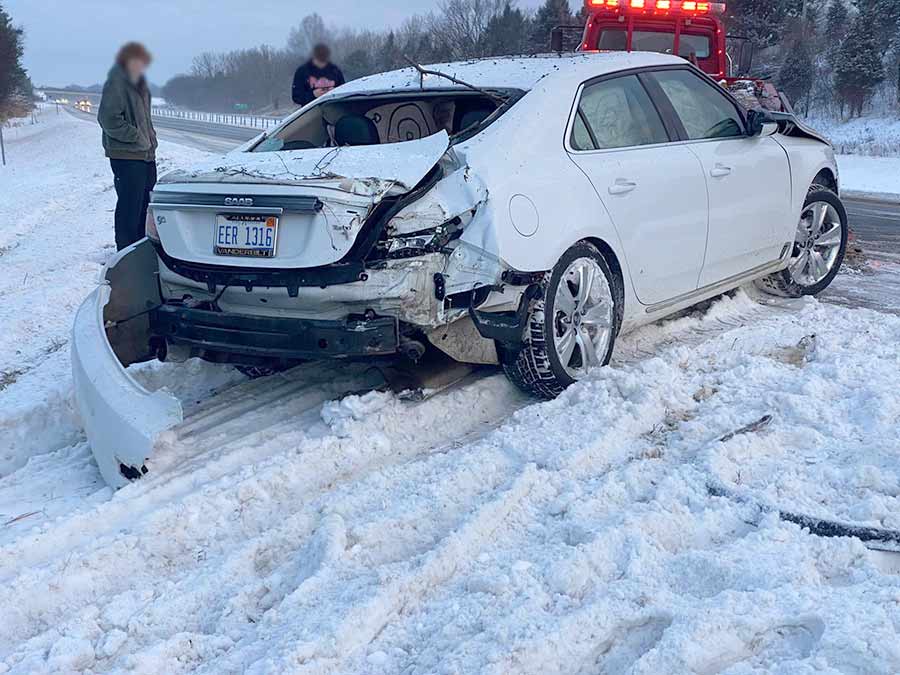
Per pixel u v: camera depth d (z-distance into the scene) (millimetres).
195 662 2529
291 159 4078
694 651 2277
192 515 3279
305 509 3268
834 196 6234
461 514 3205
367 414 4023
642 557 2762
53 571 2951
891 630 2273
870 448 3395
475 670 2303
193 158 22953
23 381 5461
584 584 2680
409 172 3689
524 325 4000
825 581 2660
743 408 3945
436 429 4047
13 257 10711
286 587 2842
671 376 4242
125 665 2473
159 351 4320
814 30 52438
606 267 4375
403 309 3664
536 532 3041
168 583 2906
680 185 4809
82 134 43469
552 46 12641
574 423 3822
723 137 5363
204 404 4520
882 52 48906
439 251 3688
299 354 3768
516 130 4152
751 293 6227
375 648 2492
